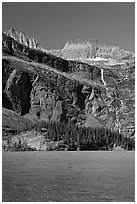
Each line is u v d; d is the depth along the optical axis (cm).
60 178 13112
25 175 13750
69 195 9400
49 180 12175
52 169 16638
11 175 13588
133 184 11181
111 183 11369
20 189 10188
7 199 8788
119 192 9725
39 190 10012
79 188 10381
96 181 12119
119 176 13412
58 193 9662
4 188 10212
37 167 17300
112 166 18225
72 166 18588
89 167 17912
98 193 9569
